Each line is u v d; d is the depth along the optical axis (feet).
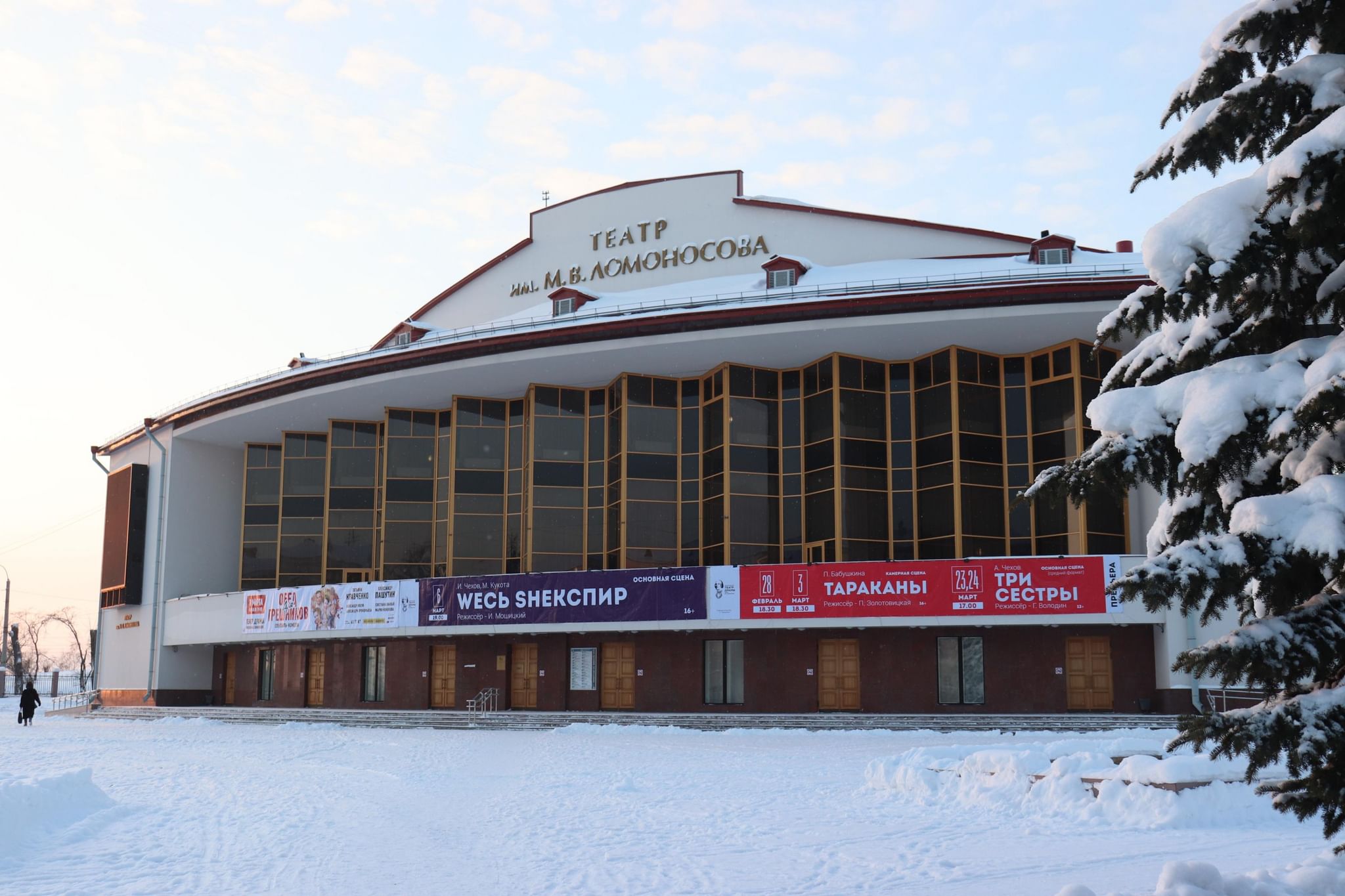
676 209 155.63
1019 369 123.75
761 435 127.95
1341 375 20.42
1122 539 116.47
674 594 117.19
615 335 123.85
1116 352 119.24
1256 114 24.23
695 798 57.93
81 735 117.91
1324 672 21.80
